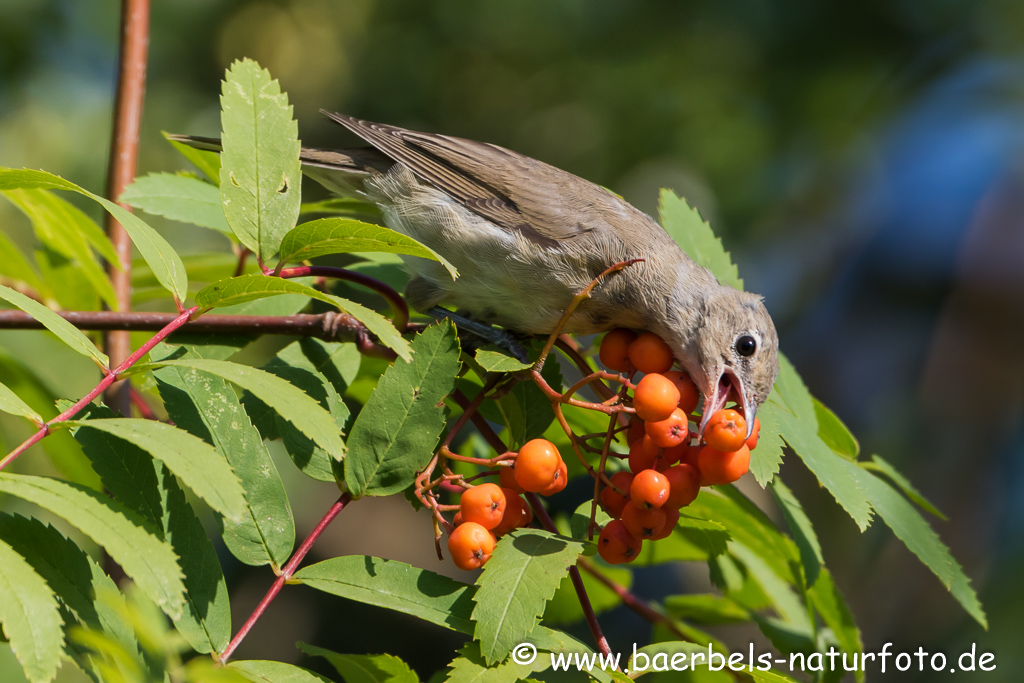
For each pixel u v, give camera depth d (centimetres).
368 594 416
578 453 479
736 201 1485
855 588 1400
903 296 1664
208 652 391
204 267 712
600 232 684
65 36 1294
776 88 1486
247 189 469
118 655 336
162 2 1469
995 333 1595
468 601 422
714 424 452
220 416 439
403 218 729
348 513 1592
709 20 1483
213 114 1426
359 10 1548
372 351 574
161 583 328
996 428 1584
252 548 423
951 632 1320
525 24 1504
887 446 1591
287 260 450
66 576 371
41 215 617
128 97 729
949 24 1504
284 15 1502
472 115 1552
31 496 331
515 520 453
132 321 562
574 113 1539
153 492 406
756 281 1611
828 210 1605
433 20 1521
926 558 521
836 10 1489
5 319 564
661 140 1472
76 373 955
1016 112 1562
